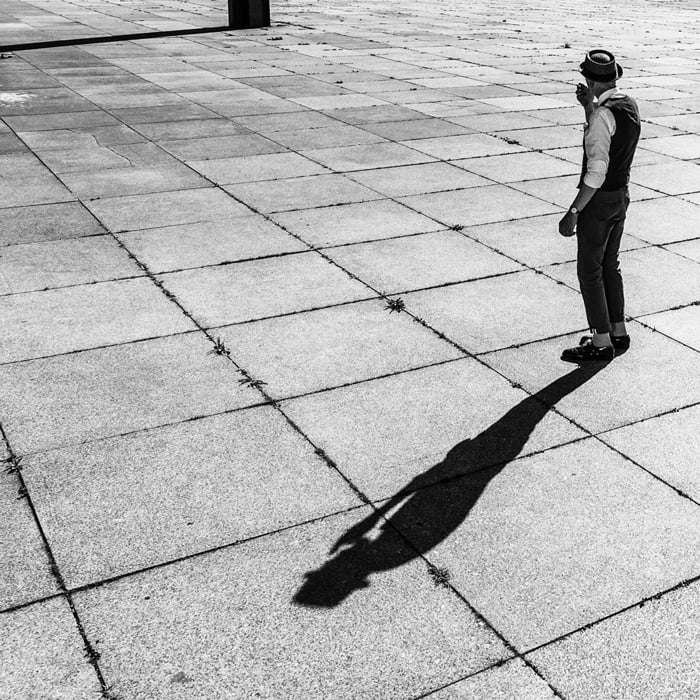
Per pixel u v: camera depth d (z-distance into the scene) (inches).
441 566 157.6
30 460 185.5
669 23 1199.6
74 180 384.5
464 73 704.4
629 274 295.0
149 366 225.8
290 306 263.4
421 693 130.1
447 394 216.4
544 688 131.6
